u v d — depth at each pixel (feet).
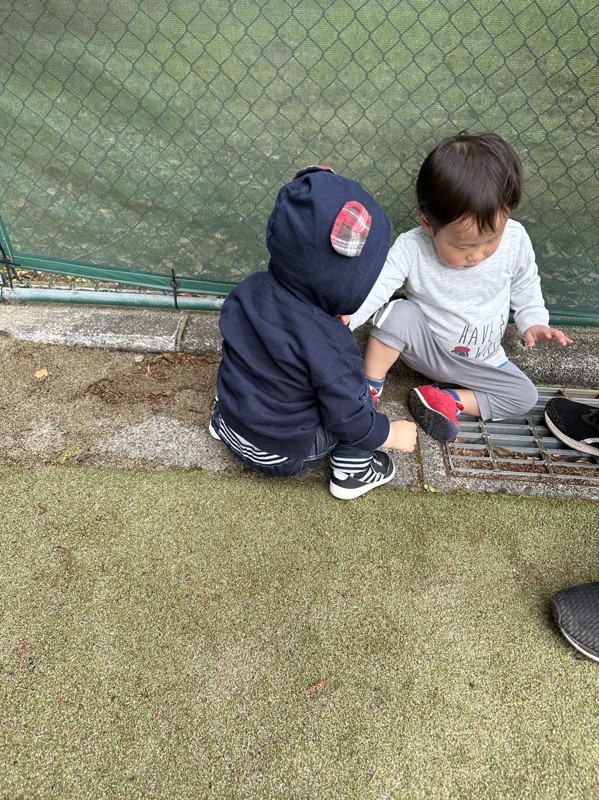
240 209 6.94
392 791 3.92
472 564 5.20
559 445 6.44
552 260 6.98
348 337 4.53
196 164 6.66
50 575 5.00
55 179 6.88
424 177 5.14
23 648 4.55
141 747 4.08
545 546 5.37
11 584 4.93
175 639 4.62
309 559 5.18
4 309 7.79
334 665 4.51
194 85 6.14
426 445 6.30
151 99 6.25
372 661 4.54
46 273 8.21
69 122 6.47
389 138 6.35
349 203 3.96
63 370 7.05
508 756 4.10
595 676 4.52
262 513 5.53
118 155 6.65
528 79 5.89
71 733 4.13
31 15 5.83
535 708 4.34
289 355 4.44
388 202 6.78
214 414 5.91
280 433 4.91
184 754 4.05
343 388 4.55
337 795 3.90
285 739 4.13
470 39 5.70
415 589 5.00
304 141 6.43
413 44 5.77
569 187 6.48
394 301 6.31
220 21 5.75
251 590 4.94
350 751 4.09
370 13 5.63
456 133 6.25
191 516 5.49
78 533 5.32
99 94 6.26
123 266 7.50
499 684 4.46
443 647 4.64
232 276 7.47
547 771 4.04
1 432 6.25
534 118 6.11
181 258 7.37
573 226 6.72
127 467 5.93
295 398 4.73
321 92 6.11
